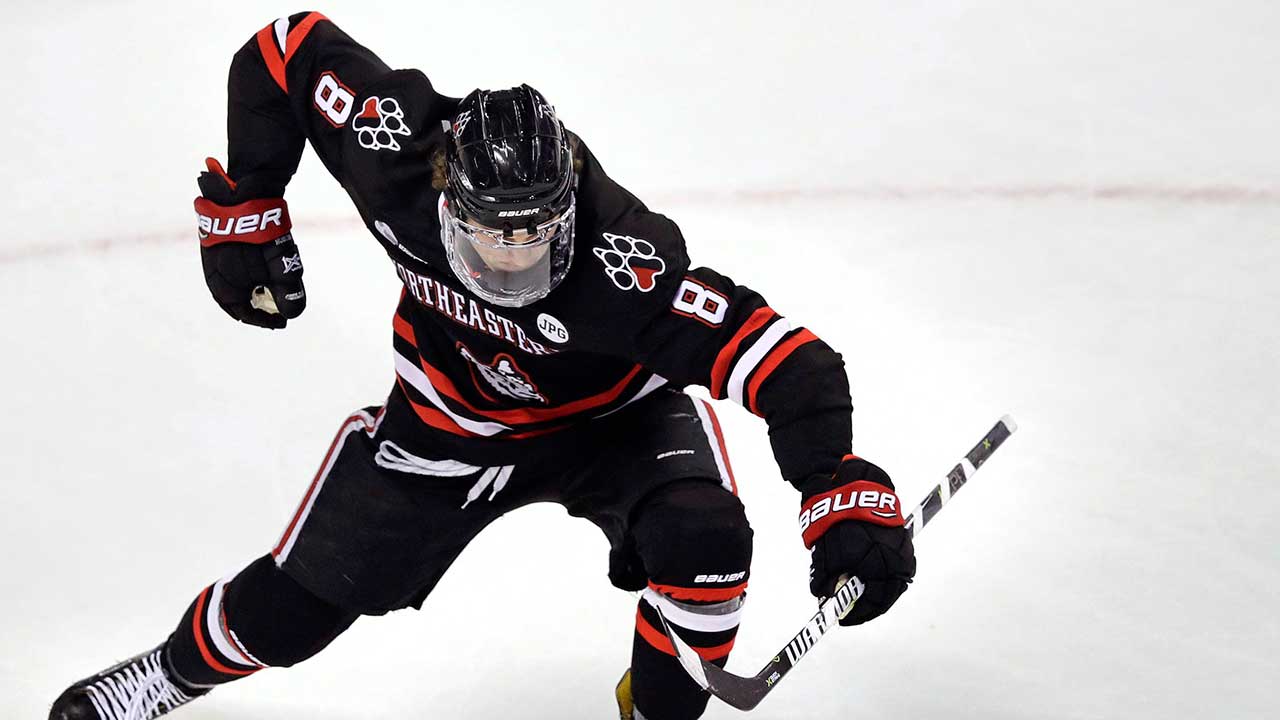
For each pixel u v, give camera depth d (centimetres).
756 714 1107
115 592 1235
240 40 2036
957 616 1180
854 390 1431
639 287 852
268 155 1043
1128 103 1897
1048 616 1173
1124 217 1694
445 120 910
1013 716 1085
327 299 1591
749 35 2059
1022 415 1391
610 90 1939
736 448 1391
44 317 1559
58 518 1309
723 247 1655
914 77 1969
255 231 1060
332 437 1403
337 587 1008
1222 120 1850
